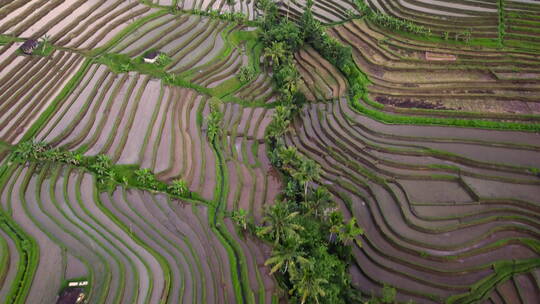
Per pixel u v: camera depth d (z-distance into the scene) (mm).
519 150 52719
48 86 58188
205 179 51375
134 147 52438
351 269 43219
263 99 64750
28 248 39969
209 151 54906
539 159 51094
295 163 50562
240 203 48969
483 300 38906
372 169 52438
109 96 58250
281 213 40906
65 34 68000
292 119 61719
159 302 36750
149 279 38062
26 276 37469
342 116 60531
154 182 48844
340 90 65812
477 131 55875
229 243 43906
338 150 55469
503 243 43219
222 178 51781
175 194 48531
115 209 45625
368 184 50719
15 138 51219
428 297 39531
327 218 46125
